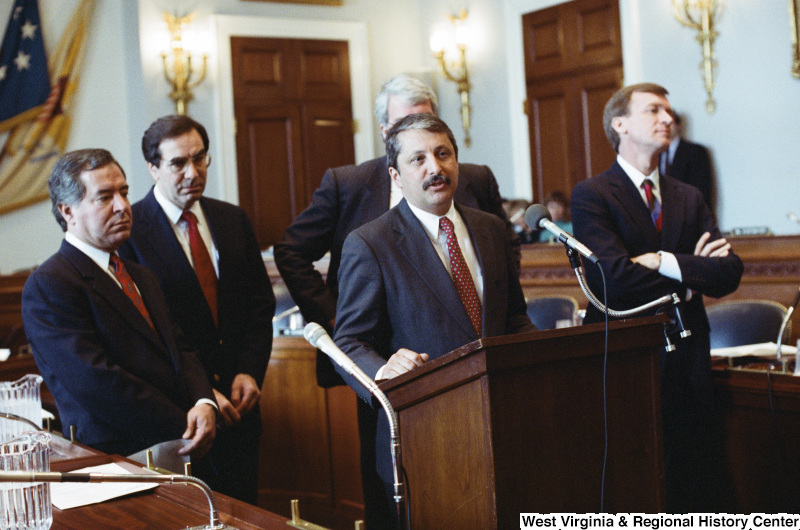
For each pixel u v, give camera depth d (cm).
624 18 729
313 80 856
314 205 289
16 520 152
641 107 267
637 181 274
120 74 833
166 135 292
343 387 389
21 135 806
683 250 271
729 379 271
